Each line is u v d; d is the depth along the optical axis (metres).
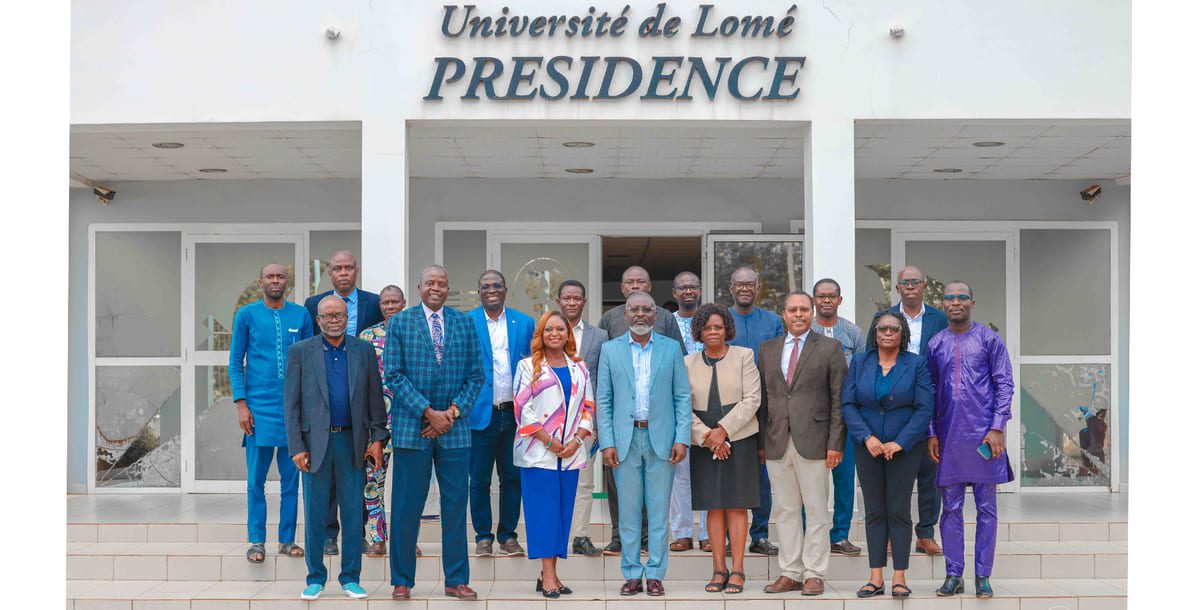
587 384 7.22
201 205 11.12
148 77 8.25
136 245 11.12
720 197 11.13
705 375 7.22
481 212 11.12
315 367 7.01
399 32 8.26
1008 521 8.46
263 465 7.77
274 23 8.27
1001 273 11.16
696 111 8.28
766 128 8.68
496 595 7.13
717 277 10.97
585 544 7.70
